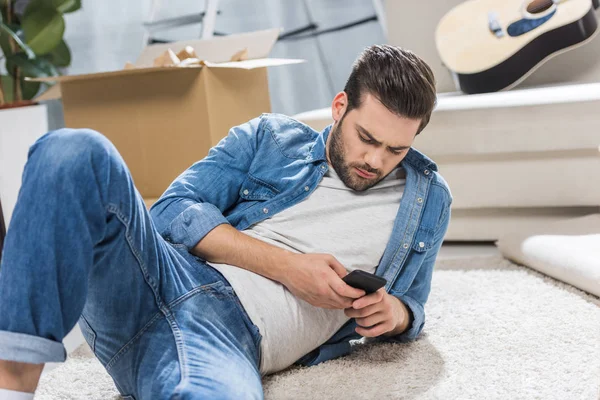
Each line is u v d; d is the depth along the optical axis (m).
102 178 0.95
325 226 1.28
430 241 1.33
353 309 1.20
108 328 1.07
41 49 2.74
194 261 1.21
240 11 3.24
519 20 2.50
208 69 2.11
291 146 1.34
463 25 2.62
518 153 2.14
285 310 1.21
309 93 3.26
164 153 2.20
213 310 1.13
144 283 1.06
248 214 1.30
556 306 1.61
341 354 1.36
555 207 2.22
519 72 2.46
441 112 2.16
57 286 0.91
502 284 1.82
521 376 1.24
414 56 1.21
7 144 2.45
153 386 0.98
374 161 1.22
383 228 1.29
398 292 1.33
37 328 0.90
